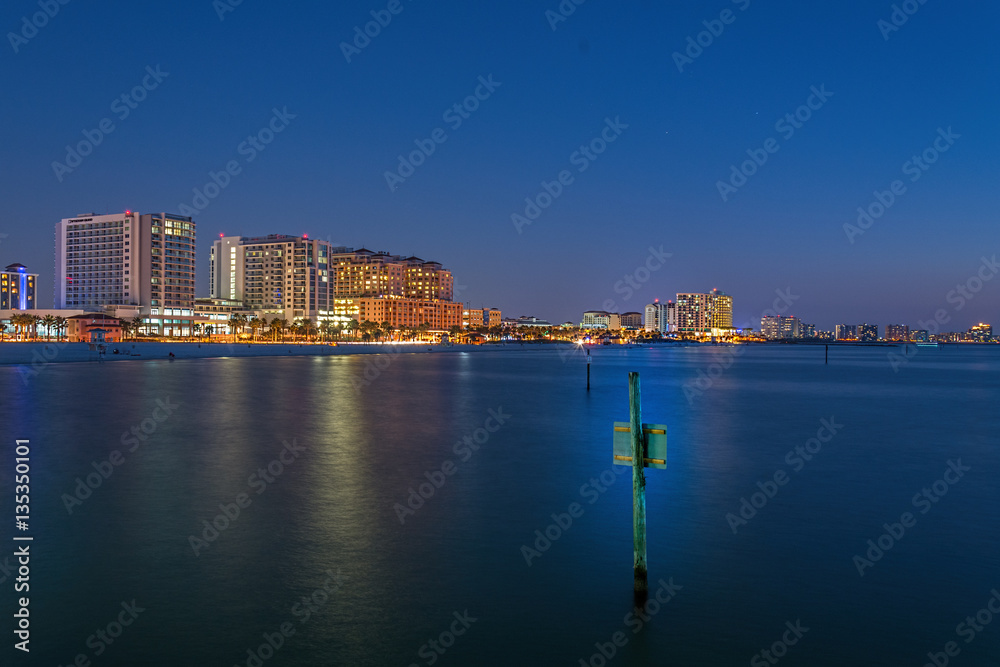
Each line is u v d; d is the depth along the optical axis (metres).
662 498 16.50
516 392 53.84
